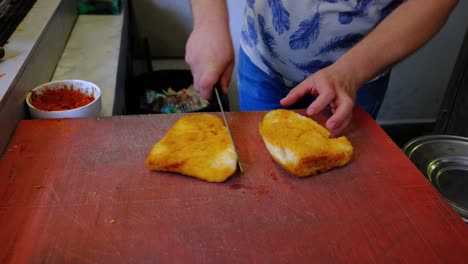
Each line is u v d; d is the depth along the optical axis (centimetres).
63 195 47
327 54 72
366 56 57
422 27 58
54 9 81
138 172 50
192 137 55
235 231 44
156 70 128
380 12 67
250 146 56
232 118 61
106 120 59
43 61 71
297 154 51
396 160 54
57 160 51
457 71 104
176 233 43
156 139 56
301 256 41
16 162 51
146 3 130
